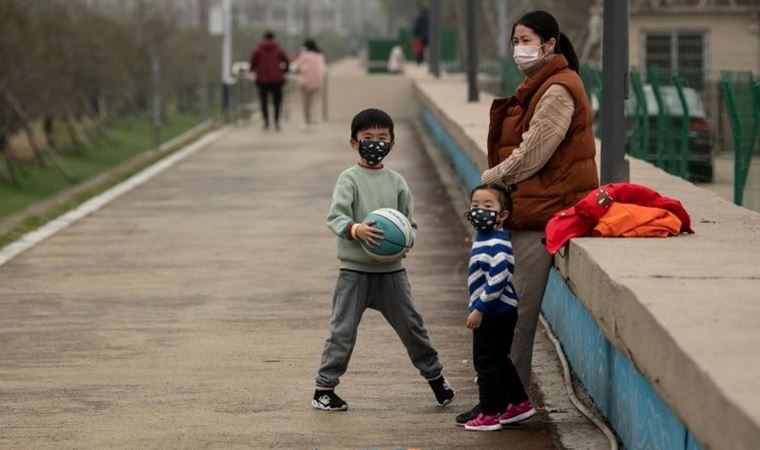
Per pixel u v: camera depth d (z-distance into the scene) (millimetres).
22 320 16375
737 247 10641
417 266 20062
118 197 29703
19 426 11578
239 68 61969
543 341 14656
